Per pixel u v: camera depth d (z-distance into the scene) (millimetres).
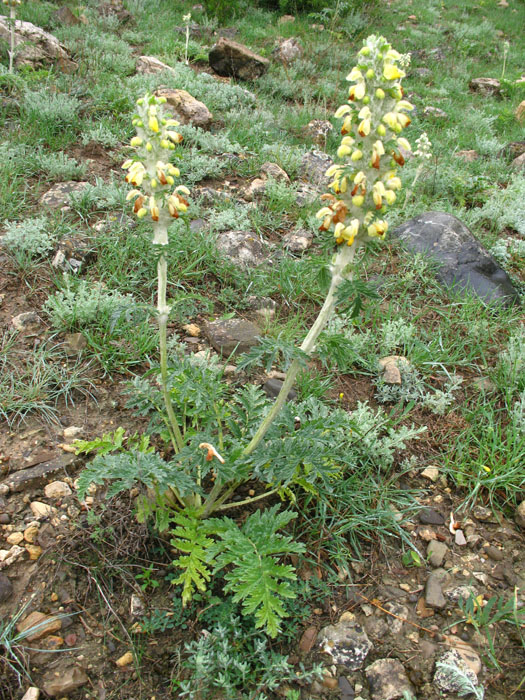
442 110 2518
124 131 1492
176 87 1883
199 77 2061
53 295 932
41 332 864
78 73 1854
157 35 2656
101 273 1006
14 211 1094
